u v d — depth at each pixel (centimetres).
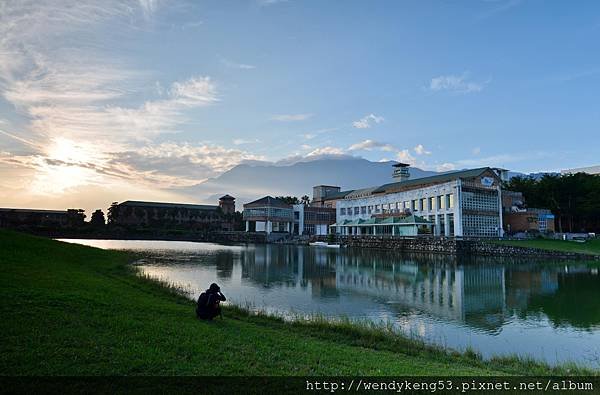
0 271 2041
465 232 8250
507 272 4784
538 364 1527
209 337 1329
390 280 3988
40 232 12412
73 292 1753
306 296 3052
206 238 13950
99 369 965
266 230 13712
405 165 13975
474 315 2522
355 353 1382
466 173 10000
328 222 14700
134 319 1452
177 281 3625
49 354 1015
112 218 14600
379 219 10488
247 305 2480
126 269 3644
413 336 2016
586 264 5738
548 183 10344
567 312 2627
